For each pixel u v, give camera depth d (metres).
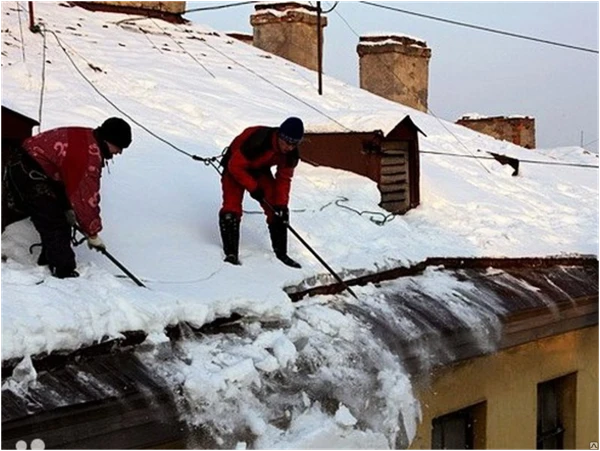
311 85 12.44
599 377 8.67
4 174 5.00
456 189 9.70
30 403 3.64
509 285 7.04
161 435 4.13
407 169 8.41
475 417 7.14
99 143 4.94
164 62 11.05
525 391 7.60
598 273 8.16
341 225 6.94
